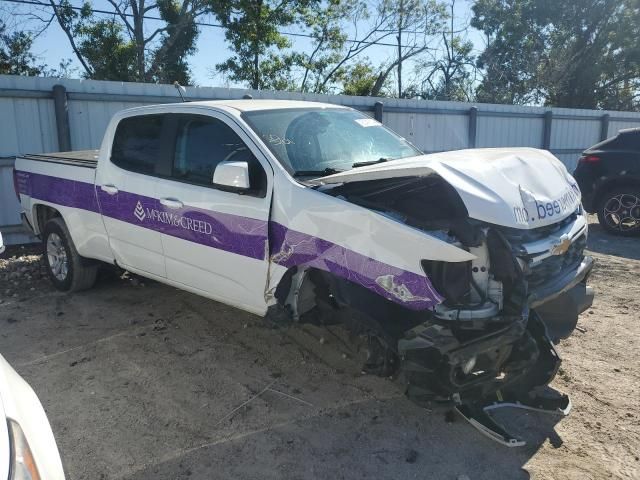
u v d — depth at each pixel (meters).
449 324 3.15
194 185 4.43
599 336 5.02
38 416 2.27
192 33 25.08
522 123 15.78
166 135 4.77
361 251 3.41
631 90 35.06
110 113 9.34
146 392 4.07
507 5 33.91
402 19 29.41
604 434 3.56
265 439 3.52
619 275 6.90
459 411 3.50
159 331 5.13
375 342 3.53
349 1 28.41
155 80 23.94
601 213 9.44
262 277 4.00
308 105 4.89
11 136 8.59
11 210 8.74
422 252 3.17
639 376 4.28
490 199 3.21
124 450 3.40
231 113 4.36
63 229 5.97
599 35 33.22
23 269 7.16
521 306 3.15
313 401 3.96
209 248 4.33
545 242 3.48
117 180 5.12
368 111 12.45
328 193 3.68
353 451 3.41
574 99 34.50
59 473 2.10
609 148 9.33
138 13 23.69
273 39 25.28
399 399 3.98
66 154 6.66
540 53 33.91
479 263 3.22
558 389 4.09
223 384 4.19
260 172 4.02
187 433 3.58
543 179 3.74
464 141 14.53
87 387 4.14
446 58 33.91
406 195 3.55
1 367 2.43
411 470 3.24
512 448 3.44
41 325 5.30
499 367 3.36
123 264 5.32
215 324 5.27
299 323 3.89
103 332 5.12
